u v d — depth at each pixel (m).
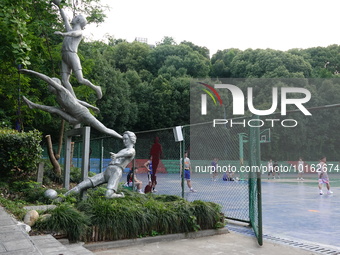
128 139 7.17
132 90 36.12
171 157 12.15
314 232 6.39
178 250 5.05
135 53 42.72
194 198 10.70
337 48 41.53
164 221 5.74
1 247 3.57
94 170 13.51
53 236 4.89
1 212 5.43
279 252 4.96
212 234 6.12
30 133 9.38
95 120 8.25
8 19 7.63
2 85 11.63
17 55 7.75
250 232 6.39
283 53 33.84
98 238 5.21
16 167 9.34
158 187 12.99
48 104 13.71
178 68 40.78
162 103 35.53
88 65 12.89
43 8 11.45
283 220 7.68
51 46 12.72
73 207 6.08
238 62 38.66
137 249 5.09
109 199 6.52
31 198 7.44
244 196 10.91
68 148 8.77
